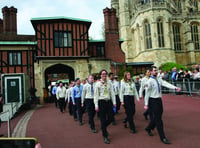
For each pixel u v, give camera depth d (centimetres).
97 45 2034
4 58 1608
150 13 3061
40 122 693
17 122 721
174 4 3853
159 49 2984
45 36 1650
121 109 881
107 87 448
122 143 404
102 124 426
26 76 1321
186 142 391
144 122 592
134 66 2069
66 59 1691
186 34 3478
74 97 677
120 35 4147
